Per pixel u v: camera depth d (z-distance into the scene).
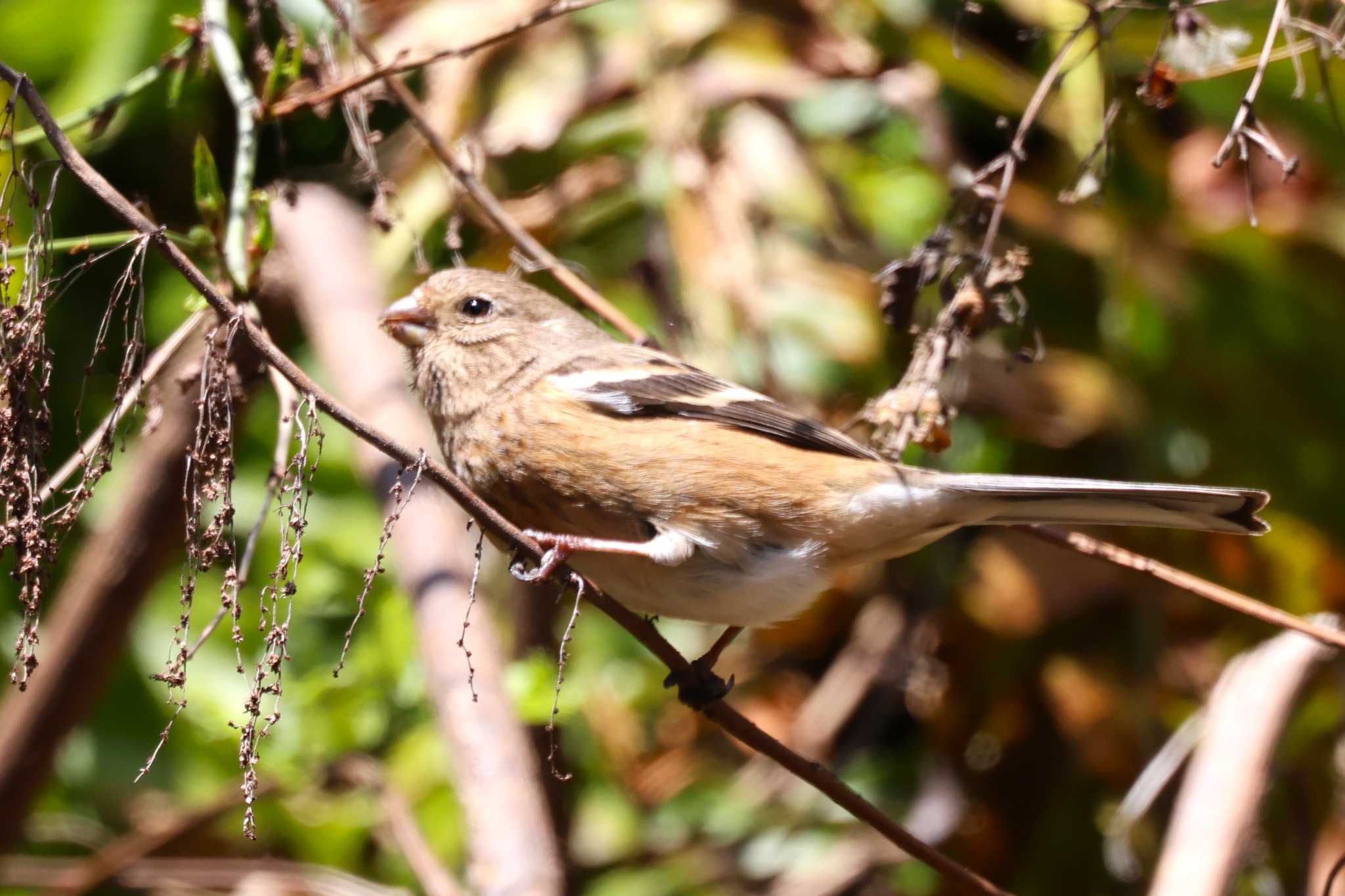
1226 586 10.48
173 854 9.51
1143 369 10.34
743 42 10.07
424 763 9.16
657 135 9.67
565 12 6.77
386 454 5.02
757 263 9.31
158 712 9.87
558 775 5.45
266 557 9.93
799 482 7.18
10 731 7.83
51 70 9.75
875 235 9.80
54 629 7.84
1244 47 6.92
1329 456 10.25
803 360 9.30
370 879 9.55
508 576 9.80
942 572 10.77
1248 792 6.59
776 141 9.72
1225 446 10.35
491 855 6.19
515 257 7.82
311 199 8.70
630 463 7.21
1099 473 10.48
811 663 11.34
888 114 10.07
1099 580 10.69
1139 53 8.92
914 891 10.30
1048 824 10.48
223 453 4.92
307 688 9.24
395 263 9.32
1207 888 6.34
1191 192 10.22
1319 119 9.19
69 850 9.84
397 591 9.33
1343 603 10.36
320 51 7.54
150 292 10.12
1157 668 10.25
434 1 9.85
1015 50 10.26
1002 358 10.06
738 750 10.80
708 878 10.29
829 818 10.49
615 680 10.58
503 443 7.43
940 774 10.75
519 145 9.52
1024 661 10.76
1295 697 6.85
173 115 9.70
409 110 7.60
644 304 9.95
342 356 7.92
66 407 9.92
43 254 5.03
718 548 7.17
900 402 6.73
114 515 7.78
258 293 7.90
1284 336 10.18
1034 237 10.44
